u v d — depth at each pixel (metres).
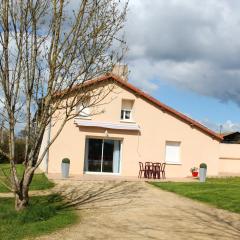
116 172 31.16
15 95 14.81
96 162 30.81
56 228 13.24
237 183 27.27
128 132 31.22
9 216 14.38
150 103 31.80
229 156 39.41
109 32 15.02
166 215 16.16
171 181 27.61
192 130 32.59
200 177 28.80
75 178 26.69
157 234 13.01
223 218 15.98
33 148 15.23
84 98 15.81
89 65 14.93
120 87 31.16
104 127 30.34
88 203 18.30
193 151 32.59
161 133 31.92
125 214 16.02
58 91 15.01
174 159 32.41
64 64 14.90
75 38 14.80
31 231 12.81
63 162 26.94
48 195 20.02
